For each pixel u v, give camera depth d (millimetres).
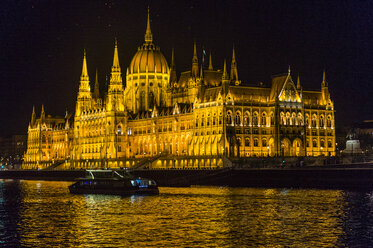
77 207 171250
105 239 122688
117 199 189750
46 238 124750
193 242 119062
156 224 138375
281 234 125312
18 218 151625
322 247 114562
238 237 123000
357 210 152750
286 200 174125
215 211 155875
